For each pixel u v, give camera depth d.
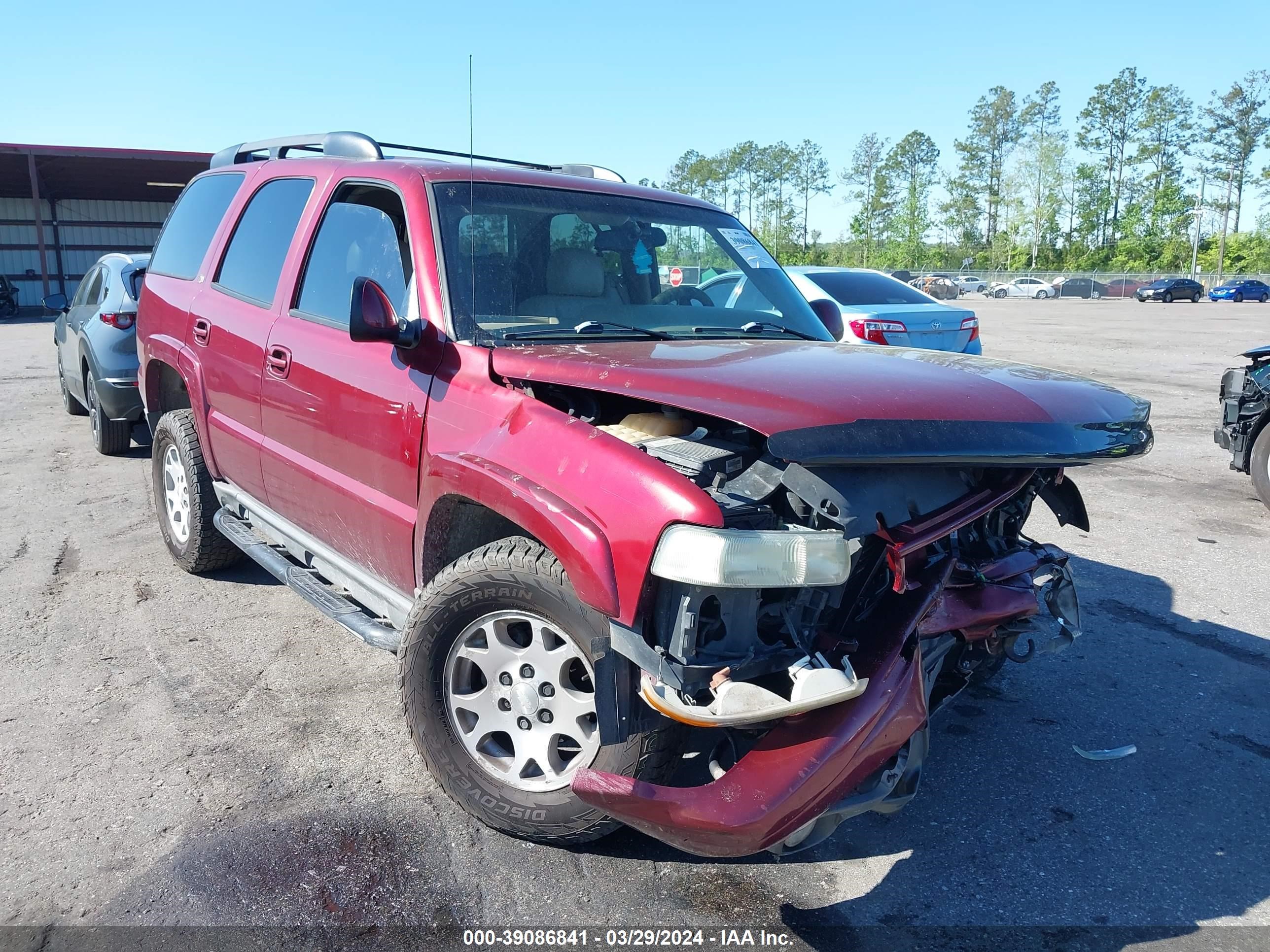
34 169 33.88
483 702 2.91
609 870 2.86
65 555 5.73
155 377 5.35
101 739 3.57
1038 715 3.96
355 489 3.49
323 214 3.96
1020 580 3.12
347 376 3.47
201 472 4.93
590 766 2.65
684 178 126.25
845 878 2.88
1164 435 10.41
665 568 2.32
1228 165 104.69
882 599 2.65
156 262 5.61
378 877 2.80
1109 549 6.25
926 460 2.38
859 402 2.46
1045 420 2.63
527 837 2.88
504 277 3.34
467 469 2.80
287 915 2.63
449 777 2.95
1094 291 69.81
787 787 2.32
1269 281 70.19
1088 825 3.19
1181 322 34.53
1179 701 4.09
